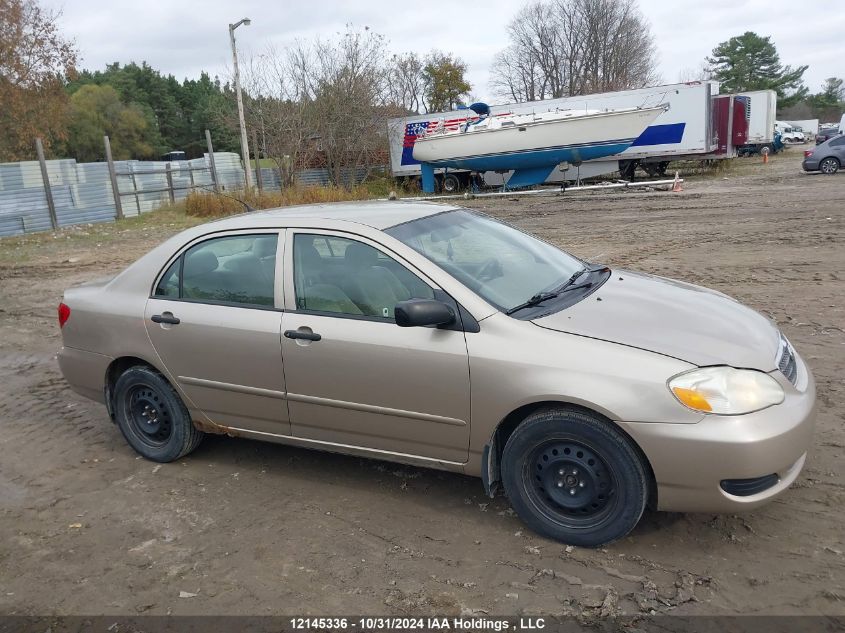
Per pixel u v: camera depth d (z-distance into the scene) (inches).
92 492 166.4
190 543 141.6
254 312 158.1
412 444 144.3
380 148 1300.4
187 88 3376.0
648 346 124.6
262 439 167.2
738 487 118.6
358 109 1248.8
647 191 919.0
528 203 880.3
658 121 1072.2
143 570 133.0
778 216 564.1
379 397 143.4
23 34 1279.5
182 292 170.2
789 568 120.7
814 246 416.2
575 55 2664.9
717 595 115.0
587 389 122.3
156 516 153.3
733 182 956.0
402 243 146.4
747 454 115.1
